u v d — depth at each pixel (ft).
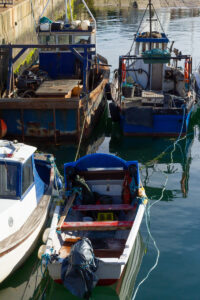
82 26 58.08
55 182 35.68
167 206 37.45
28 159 29.73
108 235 30.60
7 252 25.45
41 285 27.63
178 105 53.98
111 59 90.07
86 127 50.11
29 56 98.94
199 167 46.06
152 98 54.39
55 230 28.43
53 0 140.97
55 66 59.62
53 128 48.93
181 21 132.98
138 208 31.04
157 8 157.58
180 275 28.40
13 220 26.99
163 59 56.24
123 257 25.57
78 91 51.11
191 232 33.37
